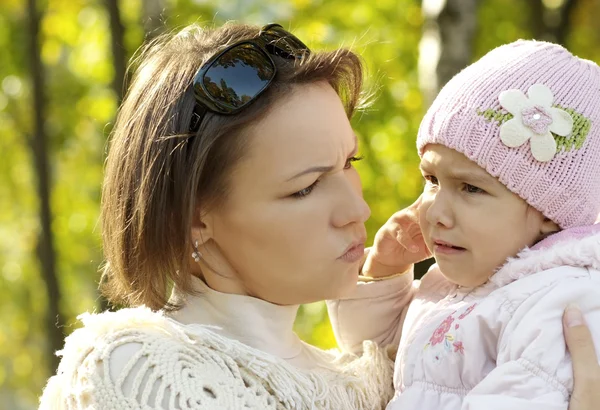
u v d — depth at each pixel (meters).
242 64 2.15
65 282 12.10
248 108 2.14
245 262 2.23
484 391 2.19
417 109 8.84
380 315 2.73
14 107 11.02
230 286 2.29
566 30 9.64
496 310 2.31
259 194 2.16
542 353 2.16
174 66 2.25
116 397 1.99
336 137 2.21
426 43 5.79
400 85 8.93
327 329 7.91
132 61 2.78
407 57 9.02
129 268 2.28
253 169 2.15
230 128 2.13
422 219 2.51
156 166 2.18
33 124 9.82
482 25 9.90
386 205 8.77
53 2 10.14
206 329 2.17
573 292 2.22
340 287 2.27
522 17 10.07
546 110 2.31
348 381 2.38
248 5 9.03
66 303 12.05
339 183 2.24
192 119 2.16
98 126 10.48
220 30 2.35
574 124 2.34
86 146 11.39
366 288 2.74
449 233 2.41
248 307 2.28
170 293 2.37
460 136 2.35
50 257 9.88
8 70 10.45
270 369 2.15
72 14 10.30
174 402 1.98
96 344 2.12
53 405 2.22
